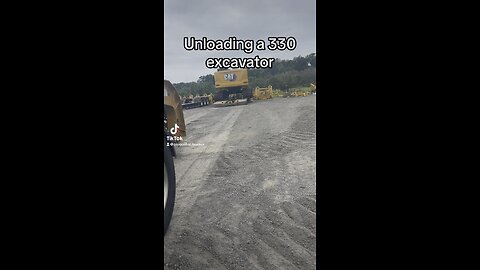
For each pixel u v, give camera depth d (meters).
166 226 2.00
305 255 1.93
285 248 1.98
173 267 1.86
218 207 2.25
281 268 1.85
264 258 1.89
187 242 2.03
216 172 2.57
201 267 1.86
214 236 2.07
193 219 2.18
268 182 2.47
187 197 2.35
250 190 2.43
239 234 2.08
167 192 2.01
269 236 2.06
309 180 2.49
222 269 1.85
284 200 2.30
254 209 2.27
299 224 2.13
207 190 2.40
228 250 1.96
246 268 1.83
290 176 2.50
